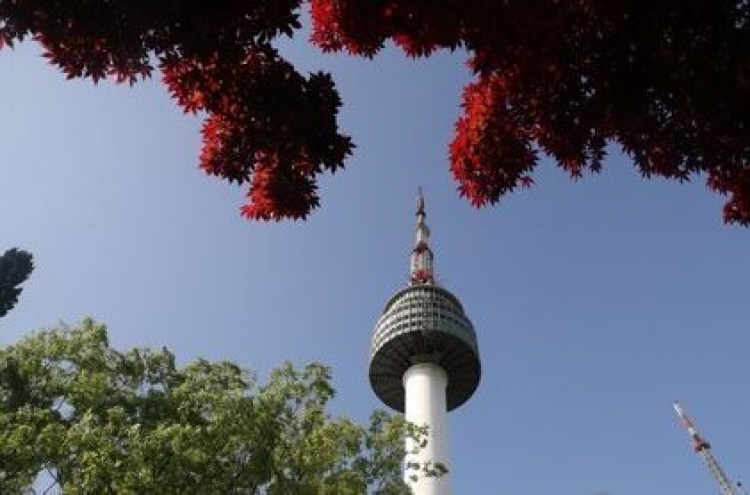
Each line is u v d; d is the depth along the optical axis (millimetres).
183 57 11633
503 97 13305
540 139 13297
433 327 86250
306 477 31625
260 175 12875
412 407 80312
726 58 11086
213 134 12680
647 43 11453
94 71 11297
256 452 31531
